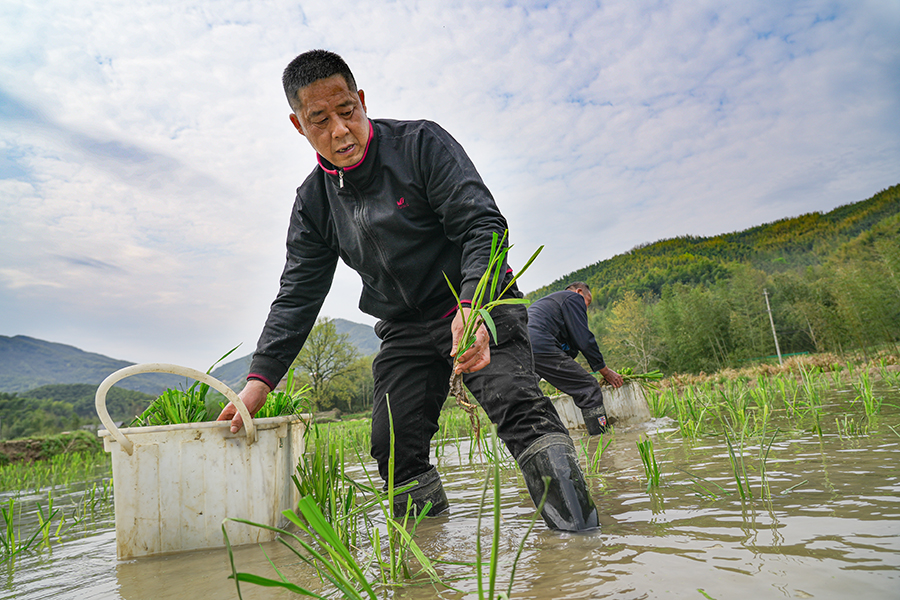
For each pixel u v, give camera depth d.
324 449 2.01
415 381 2.05
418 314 2.02
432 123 1.83
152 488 1.64
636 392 4.83
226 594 1.13
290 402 2.13
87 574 1.49
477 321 1.40
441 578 1.05
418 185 1.79
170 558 1.59
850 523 1.07
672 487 1.76
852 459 1.84
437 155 1.75
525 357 1.59
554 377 4.39
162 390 2.02
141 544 1.63
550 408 1.52
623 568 0.94
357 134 1.77
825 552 0.90
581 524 1.30
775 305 39.19
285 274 2.22
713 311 35.06
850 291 20.84
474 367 1.42
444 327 1.96
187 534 1.65
